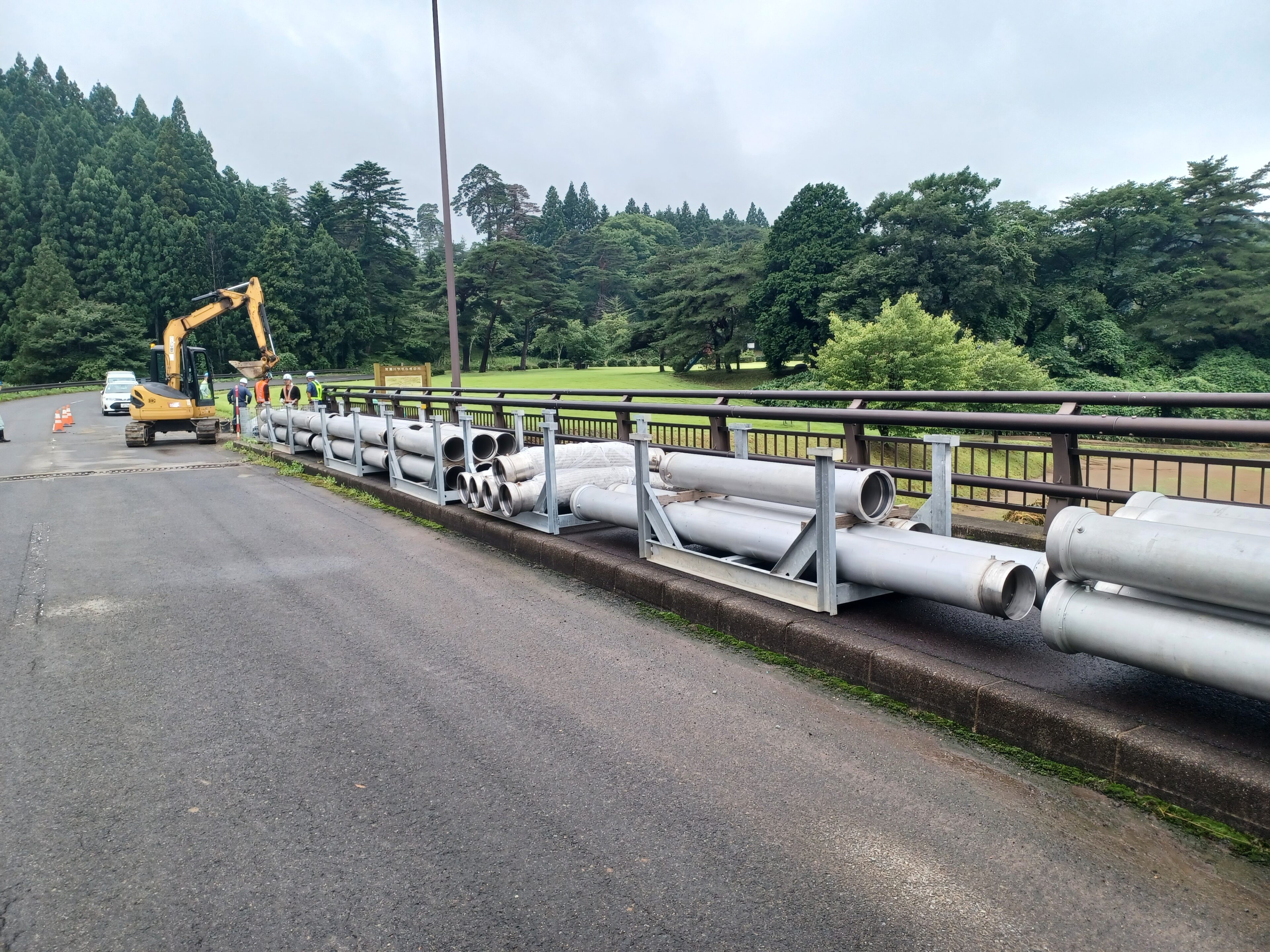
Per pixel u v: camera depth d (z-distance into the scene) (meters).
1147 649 3.12
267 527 9.35
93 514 10.45
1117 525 3.26
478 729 3.91
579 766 3.51
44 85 133.62
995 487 6.29
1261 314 49.38
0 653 5.18
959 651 4.18
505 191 135.25
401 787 3.38
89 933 2.51
